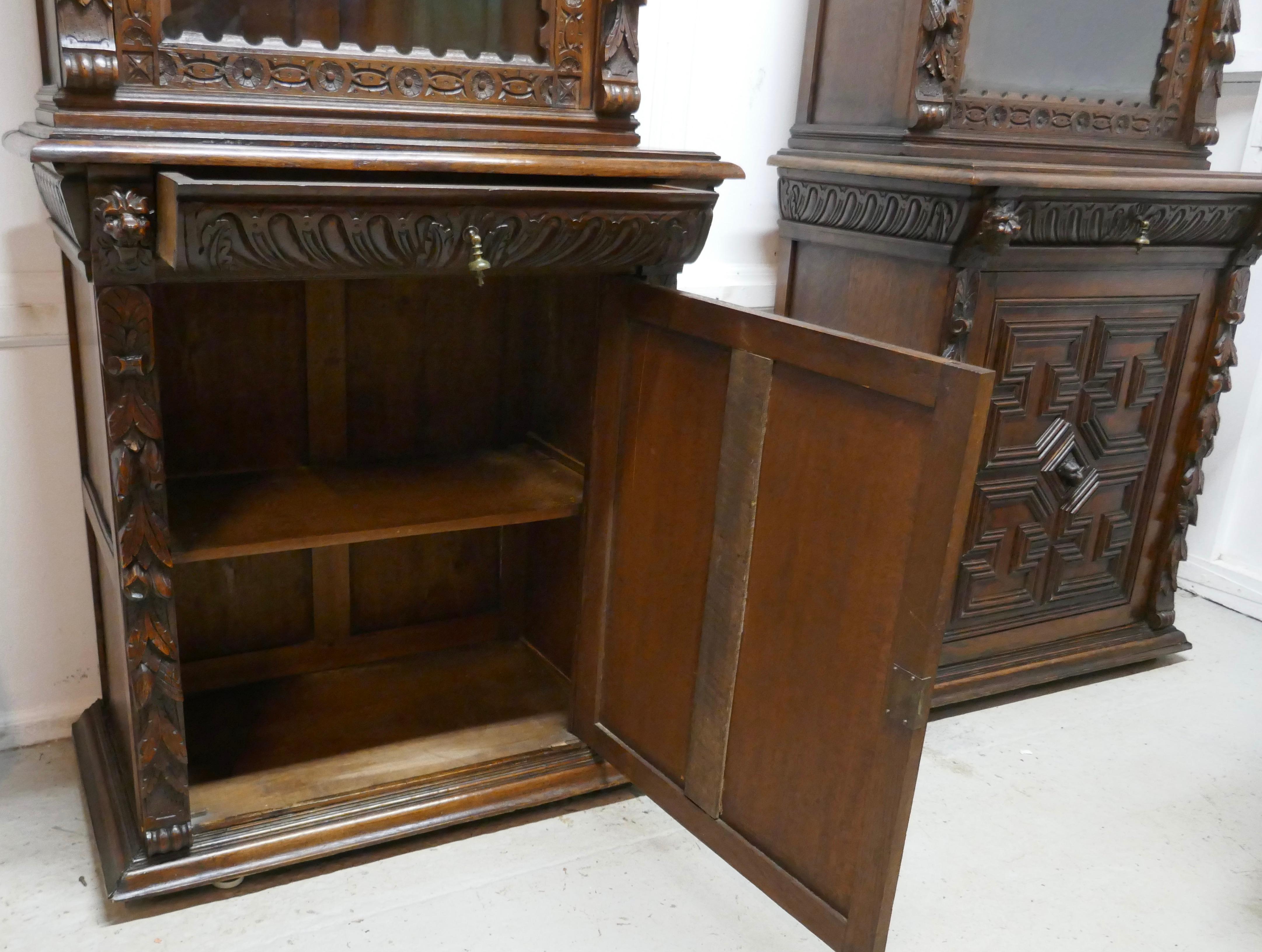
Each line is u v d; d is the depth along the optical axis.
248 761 1.51
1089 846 1.55
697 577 1.35
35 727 1.64
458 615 1.90
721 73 1.85
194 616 1.67
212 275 1.09
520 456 1.73
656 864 1.46
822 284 1.92
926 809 1.62
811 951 1.31
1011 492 1.81
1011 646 1.94
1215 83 1.88
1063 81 1.79
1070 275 1.74
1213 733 1.89
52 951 1.24
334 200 1.05
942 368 1.01
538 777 1.54
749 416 1.23
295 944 1.27
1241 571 2.42
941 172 1.53
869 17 1.72
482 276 1.14
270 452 1.62
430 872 1.41
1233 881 1.50
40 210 1.44
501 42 1.24
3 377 1.48
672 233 1.30
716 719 1.34
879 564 1.10
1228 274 1.92
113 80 1.03
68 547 1.59
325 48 1.14
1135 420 1.93
